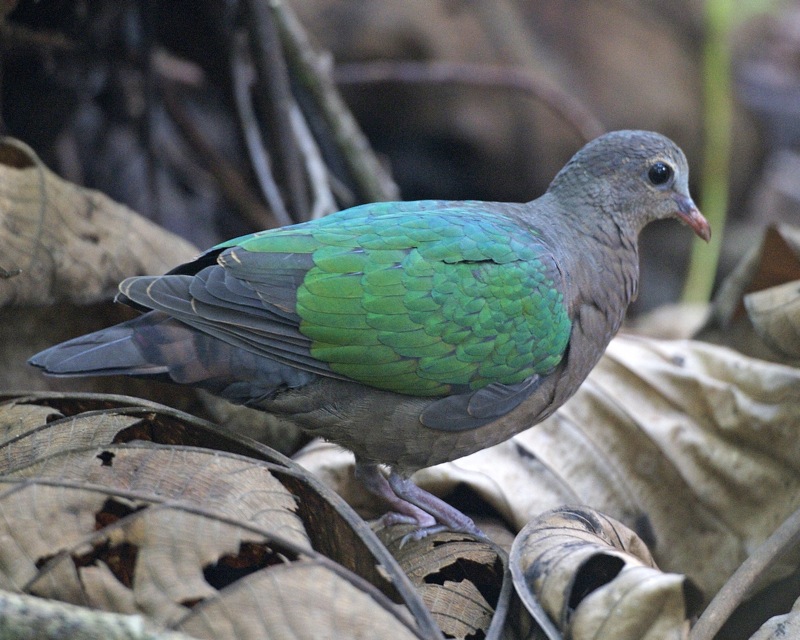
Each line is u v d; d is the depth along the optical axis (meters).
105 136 15.24
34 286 9.50
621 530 8.29
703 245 18.17
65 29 13.52
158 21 14.48
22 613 5.73
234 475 7.29
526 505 9.59
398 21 19.08
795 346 10.42
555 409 9.59
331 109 14.91
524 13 20.64
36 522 6.69
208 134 16.48
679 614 6.92
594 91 20.66
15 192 9.65
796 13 27.31
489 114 19.61
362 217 8.93
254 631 6.09
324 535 7.41
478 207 9.64
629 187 10.26
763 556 8.37
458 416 8.88
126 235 10.38
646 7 21.64
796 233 11.43
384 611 6.23
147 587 6.37
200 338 8.23
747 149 22.48
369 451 9.08
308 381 8.61
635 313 20.67
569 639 7.07
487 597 8.12
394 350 8.55
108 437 7.73
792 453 9.88
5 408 8.23
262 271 8.30
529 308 8.95
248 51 14.91
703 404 10.30
